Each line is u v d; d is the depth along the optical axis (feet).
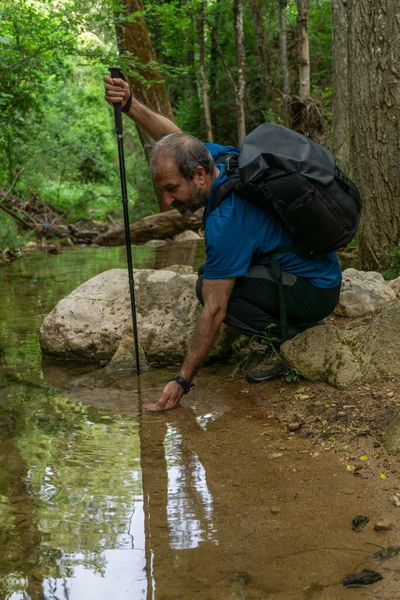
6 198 44.19
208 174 10.25
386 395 9.85
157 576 6.24
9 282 24.11
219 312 10.41
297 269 10.79
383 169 16.35
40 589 6.10
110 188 67.92
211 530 7.02
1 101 32.76
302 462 8.45
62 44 33.63
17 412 10.89
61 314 14.01
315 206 9.66
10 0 33.65
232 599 5.83
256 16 50.14
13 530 7.16
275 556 6.47
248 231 10.23
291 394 10.73
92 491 8.02
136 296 14.03
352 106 16.78
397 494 7.42
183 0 53.36
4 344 15.17
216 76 58.95
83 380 12.53
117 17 35.94
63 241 41.11
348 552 6.44
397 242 16.58
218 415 10.31
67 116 66.49
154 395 11.48
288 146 9.88
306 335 11.16
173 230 39.09
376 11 15.74
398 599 5.65
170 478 8.30
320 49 59.21
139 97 42.55
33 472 8.59
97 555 6.63
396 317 10.63
